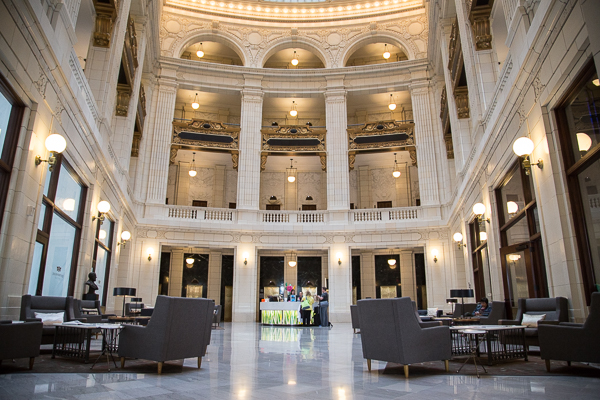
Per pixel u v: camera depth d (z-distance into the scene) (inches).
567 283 241.0
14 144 237.0
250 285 703.1
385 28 818.8
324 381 172.4
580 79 222.5
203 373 190.4
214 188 884.0
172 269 808.3
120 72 532.4
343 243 723.4
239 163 759.7
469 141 567.2
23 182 240.4
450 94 613.0
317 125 916.6
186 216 720.3
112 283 524.7
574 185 243.9
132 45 528.7
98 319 299.0
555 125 252.2
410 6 813.9
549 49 241.8
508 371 196.9
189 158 870.4
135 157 705.0
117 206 534.3
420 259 818.8
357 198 898.7
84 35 449.7
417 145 753.6
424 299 801.6
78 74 326.0
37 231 275.0
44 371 186.9
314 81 811.4
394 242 714.2
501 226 390.9
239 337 393.7
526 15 277.1
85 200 390.3
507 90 319.9
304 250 791.1
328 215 741.3
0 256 225.5
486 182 414.6
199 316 206.5
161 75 764.0
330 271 714.8
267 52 821.2
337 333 455.5
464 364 214.5
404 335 184.2
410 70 783.7
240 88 797.2
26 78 230.2
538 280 307.4
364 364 222.1
